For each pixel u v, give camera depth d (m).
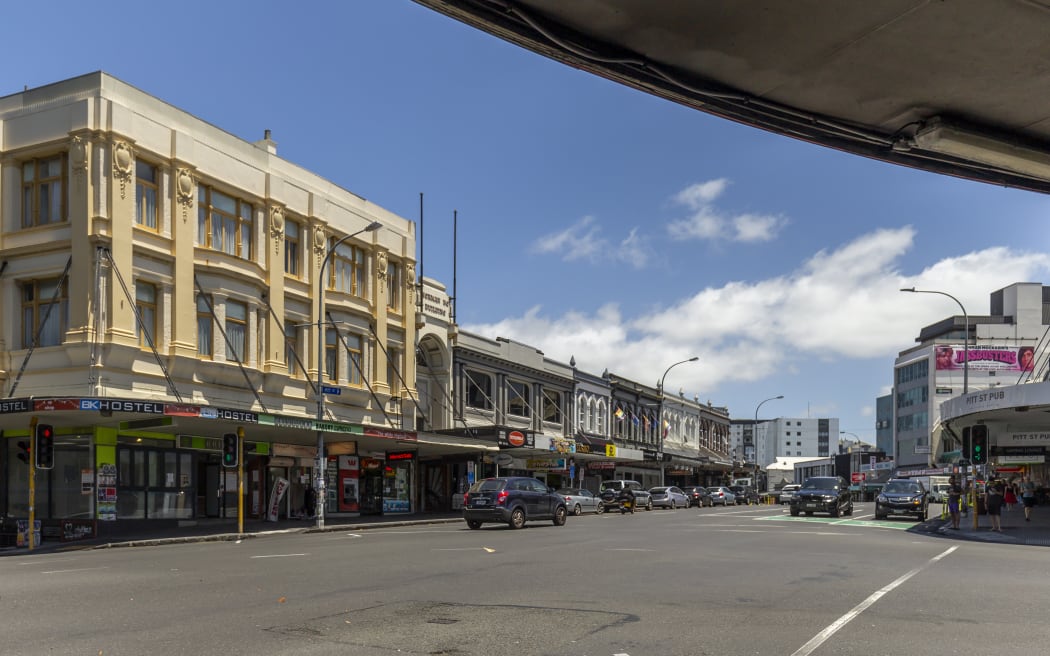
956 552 18.42
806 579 12.77
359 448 38.62
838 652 7.45
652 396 73.69
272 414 28.11
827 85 5.91
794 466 137.62
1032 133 6.57
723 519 34.38
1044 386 28.14
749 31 5.23
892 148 6.88
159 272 28.38
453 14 5.17
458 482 45.75
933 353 100.25
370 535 24.38
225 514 31.70
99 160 26.53
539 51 5.56
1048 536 25.02
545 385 55.78
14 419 25.66
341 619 9.01
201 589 11.42
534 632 8.30
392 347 41.16
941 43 5.27
